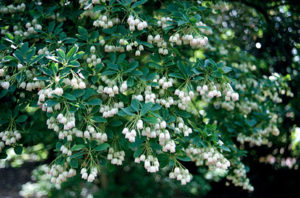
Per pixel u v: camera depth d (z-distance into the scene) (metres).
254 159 5.15
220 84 2.28
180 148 2.25
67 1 2.85
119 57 2.29
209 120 3.44
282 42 4.73
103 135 2.13
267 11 4.53
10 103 2.46
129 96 2.30
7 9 2.76
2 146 2.29
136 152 2.14
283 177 5.40
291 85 4.68
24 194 5.60
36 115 2.67
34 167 6.39
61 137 2.06
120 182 5.29
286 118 4.73
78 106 1.89
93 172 2.05
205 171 5.67
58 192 5.31
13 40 2.34
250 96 3.73
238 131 3.42
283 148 5.04
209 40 4.03
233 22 4.54
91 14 2.74
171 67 2.39
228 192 5.94
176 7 2.45
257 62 4.41
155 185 5.41
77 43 2.38
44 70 1.92
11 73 2.37
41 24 2.61
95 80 2.28
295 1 4.45
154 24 2.41
